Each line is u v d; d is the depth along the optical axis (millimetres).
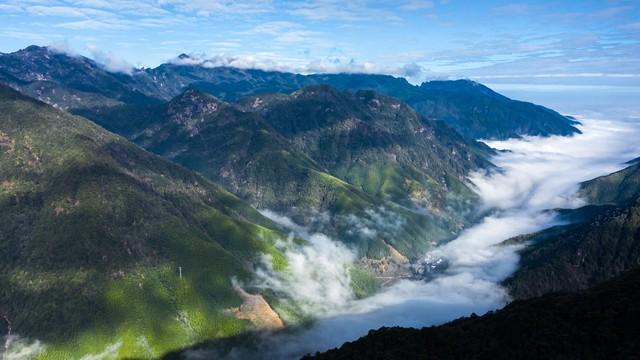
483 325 168750
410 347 167000
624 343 137375
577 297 172000
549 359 139375
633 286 168000
